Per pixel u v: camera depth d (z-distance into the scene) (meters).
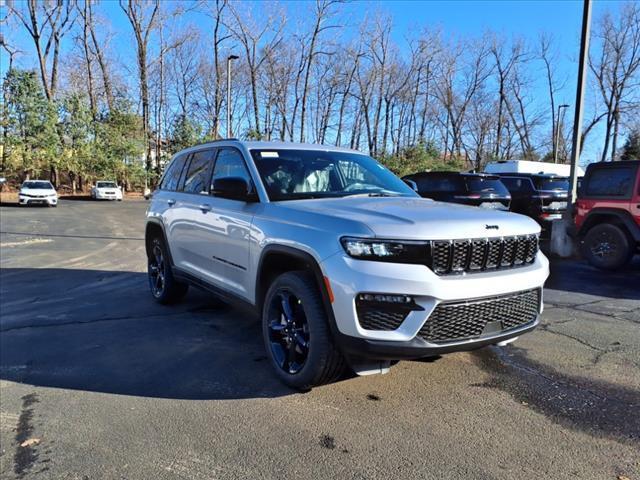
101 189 38.53
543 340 4.88
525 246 3.54
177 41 49.50
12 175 41.66
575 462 2.77
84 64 48.50
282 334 3.78
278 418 3.27
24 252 11.09
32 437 3.05
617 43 42.66
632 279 8.15
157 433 3.08
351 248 3.12
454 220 3.25
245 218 4.17
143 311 5.97
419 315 3.02
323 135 46.31
